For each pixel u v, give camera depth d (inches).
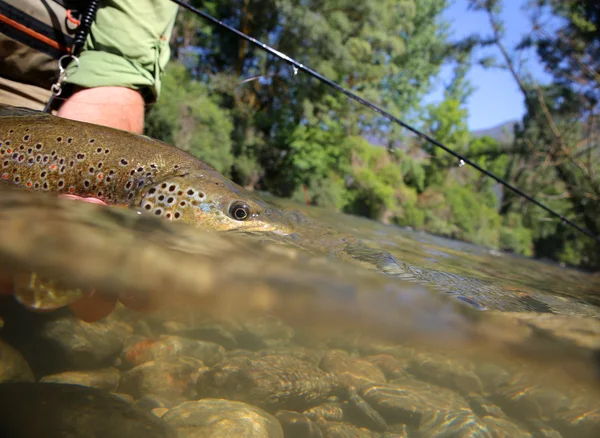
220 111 104.1
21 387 9.3
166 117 91.1
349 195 125.9
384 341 13.8
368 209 128.0
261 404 11.9
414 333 12.1
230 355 13.9
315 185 119.0
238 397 11.8
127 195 11.6
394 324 11.6
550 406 13.7
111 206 10.6
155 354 13.0
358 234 25.4
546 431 13.0
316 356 14.8
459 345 12.4
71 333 12.1
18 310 12.0
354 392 13.3
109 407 9.3
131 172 11.8
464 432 12.3
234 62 121.3
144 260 8.8
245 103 121.2
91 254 8.6
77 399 9.3
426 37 175.3
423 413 12.8
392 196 130.7
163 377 12.2
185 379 12.5
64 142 12.0
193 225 11.3
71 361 11.6
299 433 11.4
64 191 11.7
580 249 114.3
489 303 11.3
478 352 12.7
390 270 12.2
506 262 34.8
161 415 10.9
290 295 10.1
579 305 14.6
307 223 19.1
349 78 131.5
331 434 11.6
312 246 12.3
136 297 10.4
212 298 10.6
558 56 114.4
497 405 14.2
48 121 12.5
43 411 8.6
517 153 129.6
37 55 16.3
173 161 12.2
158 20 18.8
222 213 11.6
